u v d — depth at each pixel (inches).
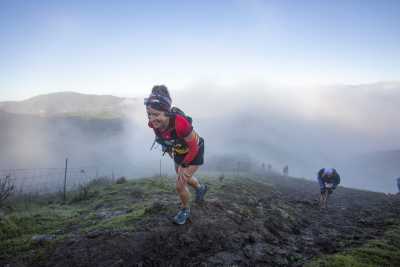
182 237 125.5
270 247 140.2
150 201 232.5
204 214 154.3
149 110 115.8
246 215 179.9
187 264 111.7
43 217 187.2
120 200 250.8
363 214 297.9
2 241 136.1
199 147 132.0
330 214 281.4
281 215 213.0
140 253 110.7
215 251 124.6
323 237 177.2
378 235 186.5
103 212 196.4
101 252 108.4
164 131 119.9
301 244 156.3
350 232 198.2
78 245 113.9
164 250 115.8
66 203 268.5
